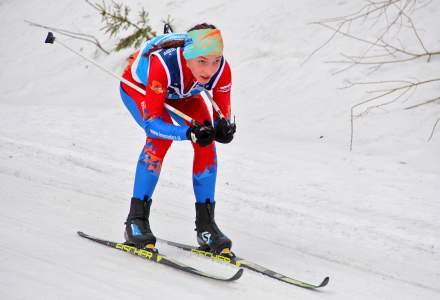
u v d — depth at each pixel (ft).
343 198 46.34
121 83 32.83
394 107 64.90
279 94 72.28
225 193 45.80
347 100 67.92
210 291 25.05
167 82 29.09
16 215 34.35
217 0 91.81
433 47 70.38
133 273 26.27
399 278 31.58
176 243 32.73
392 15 76.48
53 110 75.97
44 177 46.21
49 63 93.15
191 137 27.37
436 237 38.55
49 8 108.06
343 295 27.12
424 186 49.83
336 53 74.79
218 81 30.17
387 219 41.98
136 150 58.34
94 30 97.60
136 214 30.37
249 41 82.12
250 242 35.14
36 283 23.36
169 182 47.60
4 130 63.62
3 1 116.67
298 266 31.35
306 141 63.16
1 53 99.81
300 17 82.28
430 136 59.57
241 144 62.49
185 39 28.76
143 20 89.81
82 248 29.35
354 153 59.31
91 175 48.49
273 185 49.19
